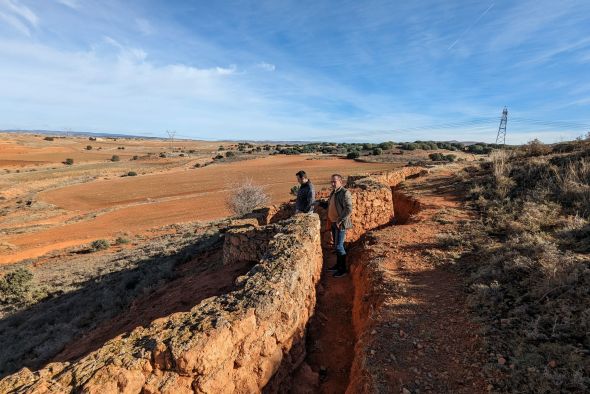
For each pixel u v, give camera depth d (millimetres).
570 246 6266
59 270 20984
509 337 4363
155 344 3578
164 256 16344
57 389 3240
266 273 5133
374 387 3928
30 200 53500
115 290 12562
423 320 5039
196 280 8836
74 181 72312
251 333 4051
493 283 5445
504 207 9492
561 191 9398
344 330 5969
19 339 11320
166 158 114438
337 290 7289
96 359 3584
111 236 33531
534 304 4812
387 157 79188
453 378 3963
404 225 9398
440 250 7371
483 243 7297
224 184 60625
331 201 7902
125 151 139375
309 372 4941
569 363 3674
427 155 77750
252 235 8445
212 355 3539
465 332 4664
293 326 4867
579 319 4281
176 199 50844
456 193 12242
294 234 6723
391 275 6496
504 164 13188
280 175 65750
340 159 84812
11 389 3375
